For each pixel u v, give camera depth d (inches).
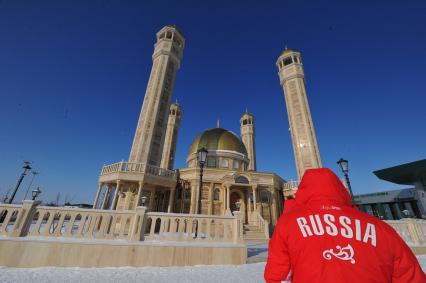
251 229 829.2
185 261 329.4
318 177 85.8
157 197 952.3
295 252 69.1
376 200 1467.8
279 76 1359.5
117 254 314.0
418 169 768.3
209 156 1309.1
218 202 958.4
